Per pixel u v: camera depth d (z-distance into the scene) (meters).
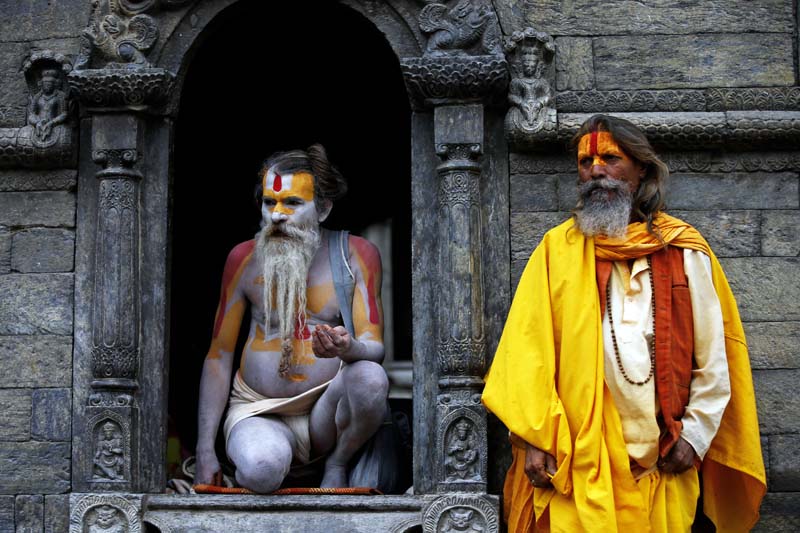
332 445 8.47
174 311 10.23
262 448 8.08
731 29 8.46
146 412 8.28
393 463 8.57
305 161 8.56
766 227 8.29
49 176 8.53
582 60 8.45
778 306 8.22
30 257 8.48
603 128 7.70
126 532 7.99
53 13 8.71
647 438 7.38
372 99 10.71
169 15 8.57
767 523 8.05
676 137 8.24
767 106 8.38
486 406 7.65
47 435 8.33
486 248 8.30
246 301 8.70
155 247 8.42
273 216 8.42
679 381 7.47
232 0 8.58
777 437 8.12
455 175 8.22
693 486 7.55
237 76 10.38
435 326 8.24
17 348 8.41
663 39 8.45
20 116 8.62
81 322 8.41
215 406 8.54
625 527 7.25
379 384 8.12
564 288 7.56
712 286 7.59
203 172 10.63
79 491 8.24
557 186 8.33
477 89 8.20
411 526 7.91
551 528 7.34
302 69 10.44
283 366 8.38
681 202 8.31
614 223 7.57
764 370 8.17
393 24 8.48
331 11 9.67
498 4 8.49
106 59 8.47
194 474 8.76
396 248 14.32
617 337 7.48
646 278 7.57
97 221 8.40
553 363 7.47
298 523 7.96
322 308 8.52
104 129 8.38
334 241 8.65
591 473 7.25
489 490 8.08
